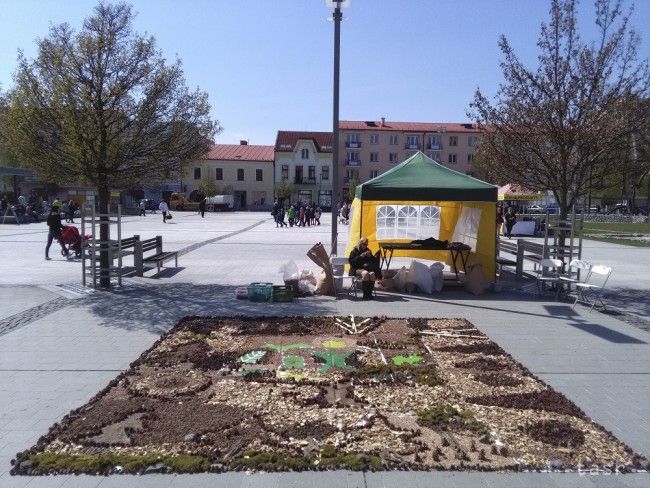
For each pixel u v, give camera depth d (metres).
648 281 13.34
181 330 7.75
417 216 14.67
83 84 10.10
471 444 4.34
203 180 74.56
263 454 4.11
